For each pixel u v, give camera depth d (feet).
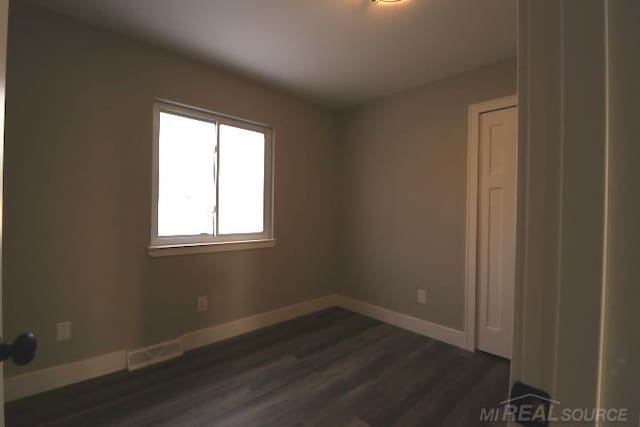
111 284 6.40
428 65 7.64
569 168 1.04
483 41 6.52
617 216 0.96
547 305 1.10
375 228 10.11
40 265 5.59
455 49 6.86
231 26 6.11
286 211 9.77
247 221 8.99
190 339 7.56
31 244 5.50
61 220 5.80
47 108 5.62
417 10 5.53
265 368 6.68
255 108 8.81
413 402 5.56
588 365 0.99
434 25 5.98
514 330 1.21
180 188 7.66
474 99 7.80
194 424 4.88
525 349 1.16
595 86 0.98
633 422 0.92
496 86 7.45
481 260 7.72
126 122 6.54
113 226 6.41
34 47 5.47
